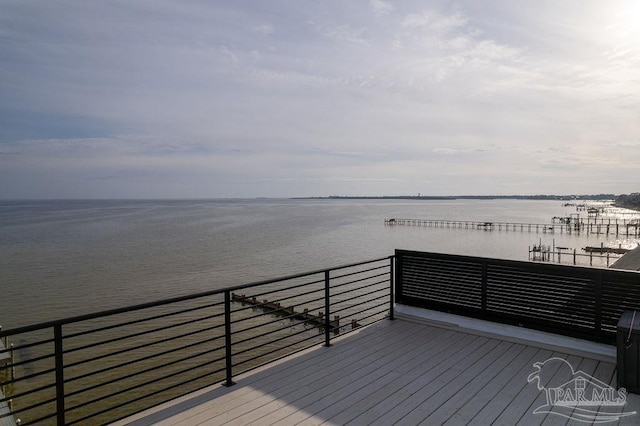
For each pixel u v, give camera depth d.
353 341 4.76
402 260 5.71
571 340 4.36
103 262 31.14
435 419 3.05
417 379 3.74
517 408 3.22
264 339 15.18
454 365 4.06
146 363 12.80
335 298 21.28
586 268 4.28
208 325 16.59
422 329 5.20
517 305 4.75
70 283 23.92
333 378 3.76
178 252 36.09
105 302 19.88
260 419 3.04
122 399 10.42
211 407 3.23
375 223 75.44
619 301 4.11
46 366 12.98
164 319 17.34
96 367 12.67
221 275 25.98
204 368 12.19
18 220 88.75
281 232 55.97
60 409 2.74
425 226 66.88
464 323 5.08
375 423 2.99
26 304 19.64
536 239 47.91
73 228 64.69
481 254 35.31
